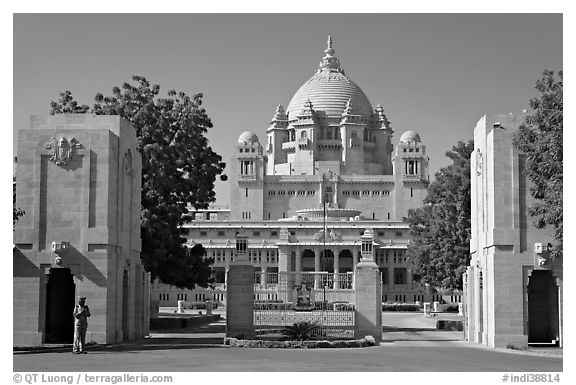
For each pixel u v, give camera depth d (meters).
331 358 40.47
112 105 77.94
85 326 43.28
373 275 56.88
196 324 90.56
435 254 92.50
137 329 57.53
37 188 49.72
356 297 56.81
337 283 67.81
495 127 53.12
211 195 83.69
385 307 159.12
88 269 49.38
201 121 83.06
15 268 49.34
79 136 50.00
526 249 51.50
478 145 57.66
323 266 196.00
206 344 51.47
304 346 48.56
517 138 49.78
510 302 51.34
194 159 81.88
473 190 59.84
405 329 83.00
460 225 83.62
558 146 44.91
